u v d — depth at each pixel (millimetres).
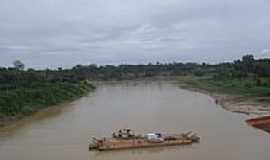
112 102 98875
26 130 60031
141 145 47750
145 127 60750
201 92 129250
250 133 54906
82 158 43531
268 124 60844
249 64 181500
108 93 130625
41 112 80938
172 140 49094
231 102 95438
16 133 57812
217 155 43531
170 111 78750
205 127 59969
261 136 52906
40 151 46688
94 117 72062
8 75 115438
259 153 43875
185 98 107750
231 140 50719
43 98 91250
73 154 45219
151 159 42781
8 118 68500
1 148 48281
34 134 56781
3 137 54969
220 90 129375
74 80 152500
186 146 48156
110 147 46906
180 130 57812
